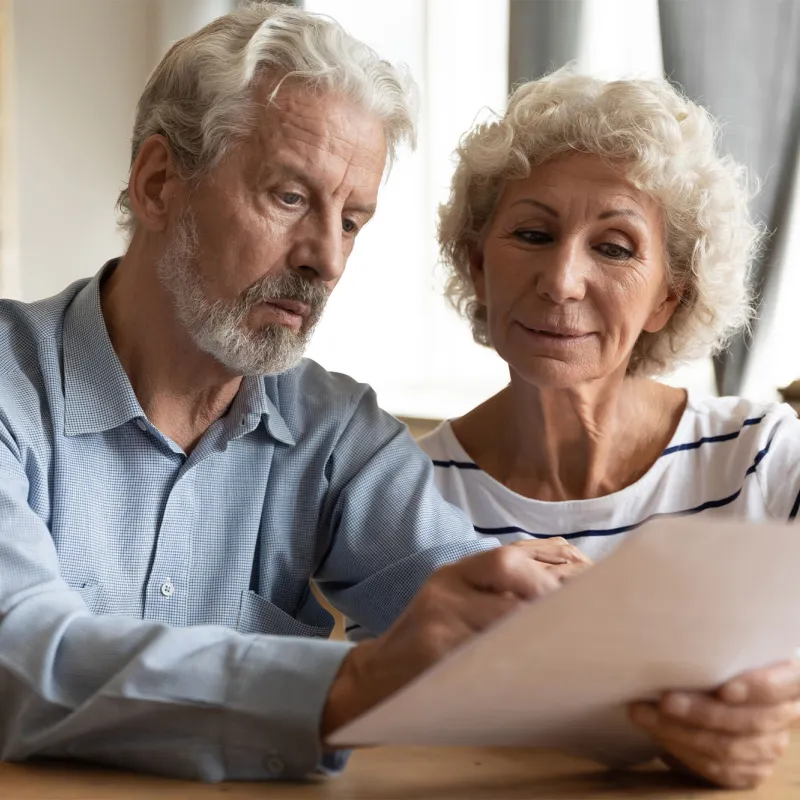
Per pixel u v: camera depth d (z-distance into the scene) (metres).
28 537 1.08
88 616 0.98
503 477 1.63
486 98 3.42
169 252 1.27
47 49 3.94
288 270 1.25
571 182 1.46
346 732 0.79
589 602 0.68
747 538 0.67
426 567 1.33
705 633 0.76
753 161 2.79
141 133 1.32
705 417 1.64
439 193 3.50
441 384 3.58
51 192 3.96
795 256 2.83
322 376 1.51
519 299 1.49
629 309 1.47
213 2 3.90
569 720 0.86
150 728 0.91
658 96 1.51
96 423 1.27
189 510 1.32
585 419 1.55
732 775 0.89
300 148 1.22
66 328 1.32
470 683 0.73
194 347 1.29
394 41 3.56
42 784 0.87
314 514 1.41
